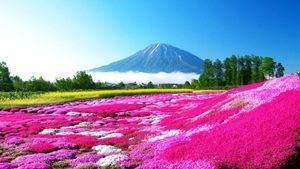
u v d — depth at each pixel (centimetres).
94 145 3020
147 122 4347
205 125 2989
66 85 13950
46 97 8794
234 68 18562
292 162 1728
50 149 2898
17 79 14288
